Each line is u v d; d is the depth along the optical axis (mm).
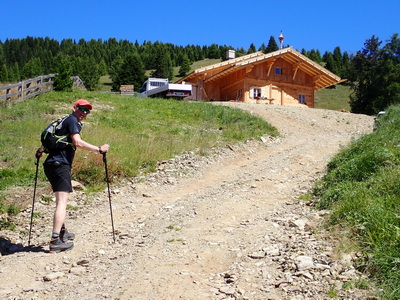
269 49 121312
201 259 4977
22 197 7930
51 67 98062
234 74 30531
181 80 33281
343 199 6145
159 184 9461
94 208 7754
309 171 10078
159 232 6172
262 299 3914
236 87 30297
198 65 122312
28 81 19422
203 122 17234
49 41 140500
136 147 11727
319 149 13141
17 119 14492
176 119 17484
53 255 5438
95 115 16422
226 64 32062
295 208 6867
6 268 4992
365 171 7324
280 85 30484
